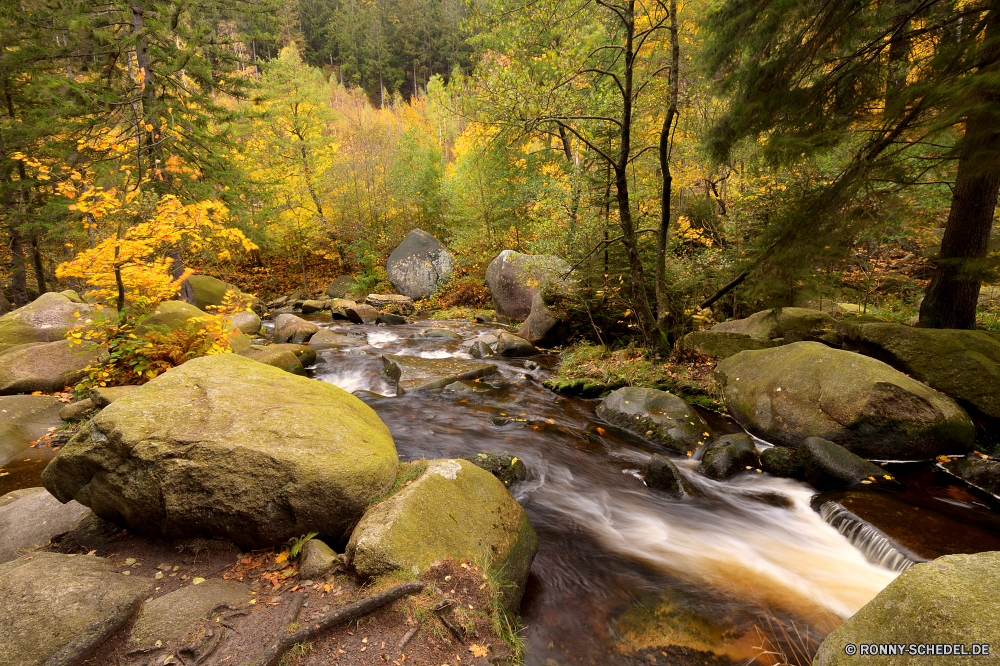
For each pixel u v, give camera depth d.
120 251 6.24
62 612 2.32
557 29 7.54
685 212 12.52
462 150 22.70
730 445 5.57
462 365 9.35
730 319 11.43
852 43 6.14
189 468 3.09
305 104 21.19
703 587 3.55
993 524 4.23
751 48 6.68
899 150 5.67
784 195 8.34
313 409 3.75
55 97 11.59
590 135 11.09
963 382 5.88
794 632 3.08
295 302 20.22
